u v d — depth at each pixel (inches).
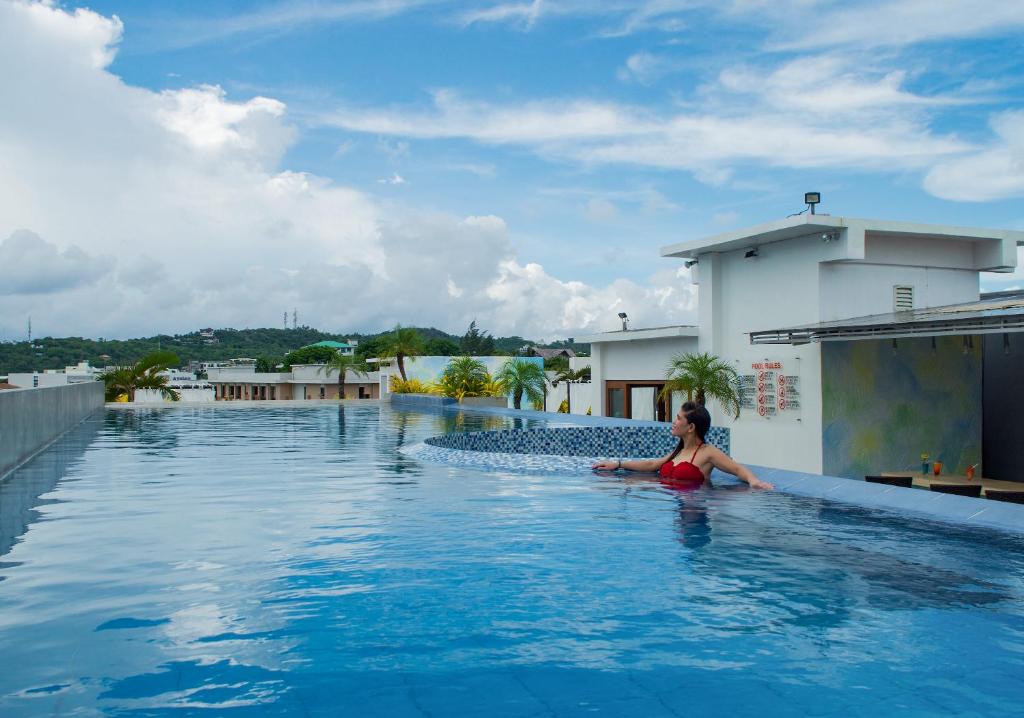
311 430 699.4
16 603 146.6
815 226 603.8
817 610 146.3
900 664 117.9
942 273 667.4
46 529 220.2
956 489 488.4
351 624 135.2
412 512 251.6
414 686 108.4
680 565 182.2
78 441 557.6
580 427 566.3
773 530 227.6
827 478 306.3
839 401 594.2
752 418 680.4
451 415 1021.8
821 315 625.9
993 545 208.4
